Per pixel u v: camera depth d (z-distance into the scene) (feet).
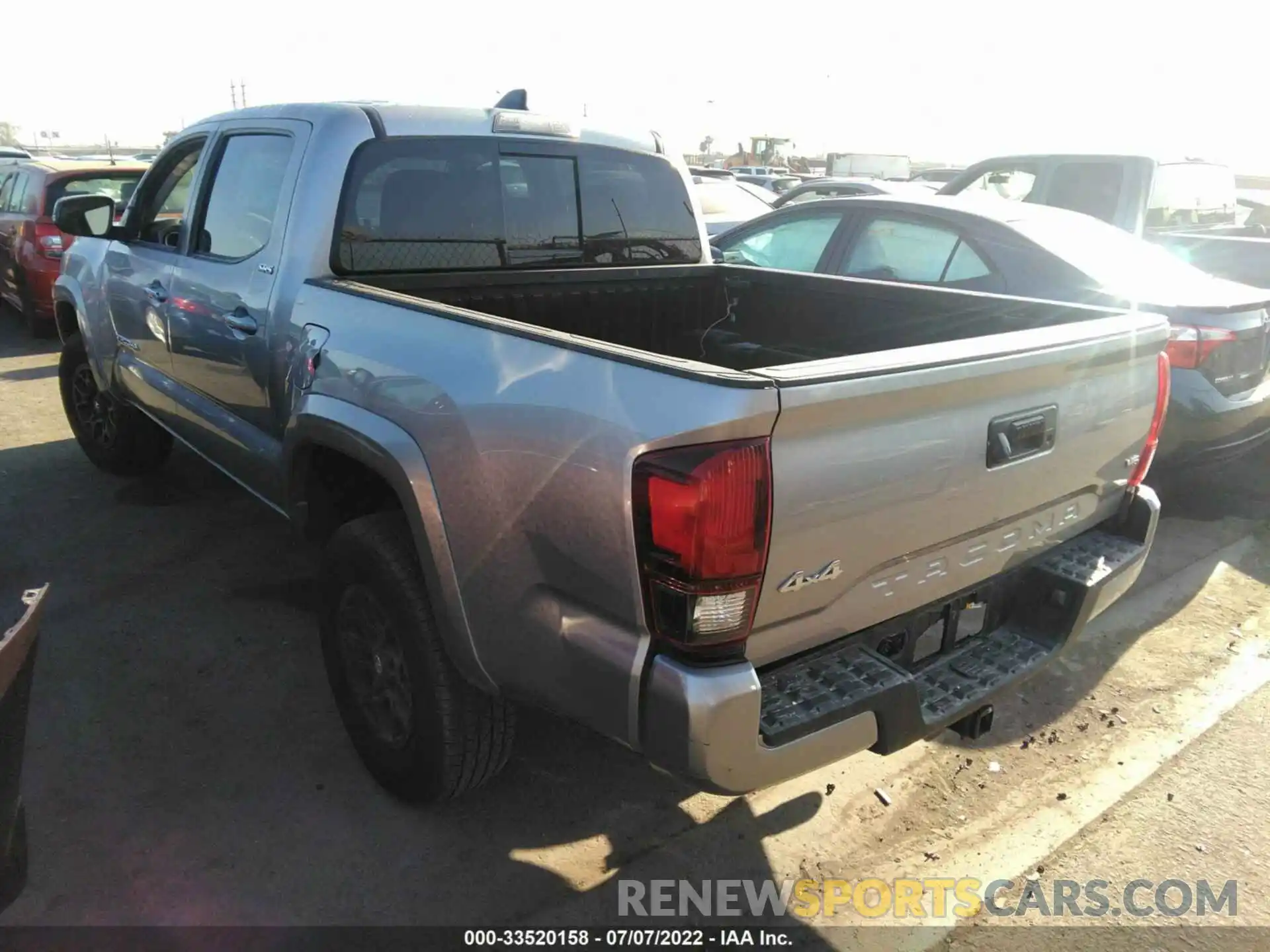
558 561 6.53
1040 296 15.24
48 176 27.66
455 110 10.87
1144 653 12.49
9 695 5.27
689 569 5.75
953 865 8.66
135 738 9.93
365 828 8.81
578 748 10.14
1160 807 9.52
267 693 10.83
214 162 11.97
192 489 17.01
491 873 8.35
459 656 7.58
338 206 9.96
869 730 6.73
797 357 11.99
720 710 5.85
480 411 7.00
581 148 11.88
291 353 9.75
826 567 6.31
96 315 15.39
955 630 8.07
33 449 19.10
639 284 12.41
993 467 7.21
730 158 138.00
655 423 5.84
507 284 11.25
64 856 8.27
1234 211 25.86
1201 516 17.29
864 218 17.83
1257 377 15.16
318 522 10.00
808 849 8.82
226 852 8.43
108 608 12.60
